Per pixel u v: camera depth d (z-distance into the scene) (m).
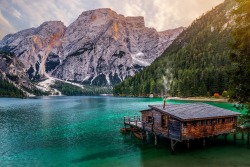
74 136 48.06
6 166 31.33
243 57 19.48
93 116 78.00
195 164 29.77
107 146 39.78
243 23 19.53
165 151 35.56
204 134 35.75
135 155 34.25
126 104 125.81
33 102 175.12
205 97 143.25
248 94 19.59
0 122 68.62
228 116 37.88
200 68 181.12
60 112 94.50
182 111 36.62
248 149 35.53
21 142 43.97
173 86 174.00
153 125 39.16
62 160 33.16
